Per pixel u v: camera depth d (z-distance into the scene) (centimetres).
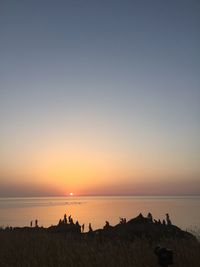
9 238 1923
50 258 1426
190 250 1440
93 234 2234
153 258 1353
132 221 2297
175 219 9800
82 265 1346
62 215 14750
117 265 1338
